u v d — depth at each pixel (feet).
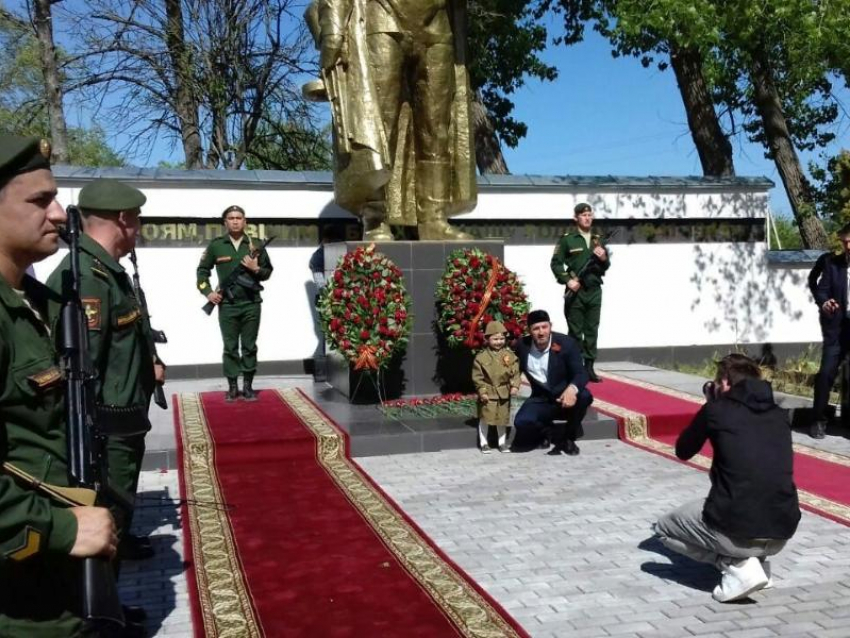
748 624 14.29
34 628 7.86
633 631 14.03
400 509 20.93
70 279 9.55
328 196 40.65
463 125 34.88
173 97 74.49
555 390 26.84
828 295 28.73
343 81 32.07
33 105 76.43
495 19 59.21
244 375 33.24
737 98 62.69
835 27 40.91
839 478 23.93
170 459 25.20
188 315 39.34
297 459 26.03
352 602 15.10
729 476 14.85
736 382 15.44
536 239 43.39
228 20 75.46
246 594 15.52
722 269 45.83
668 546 16.12
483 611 14.64
